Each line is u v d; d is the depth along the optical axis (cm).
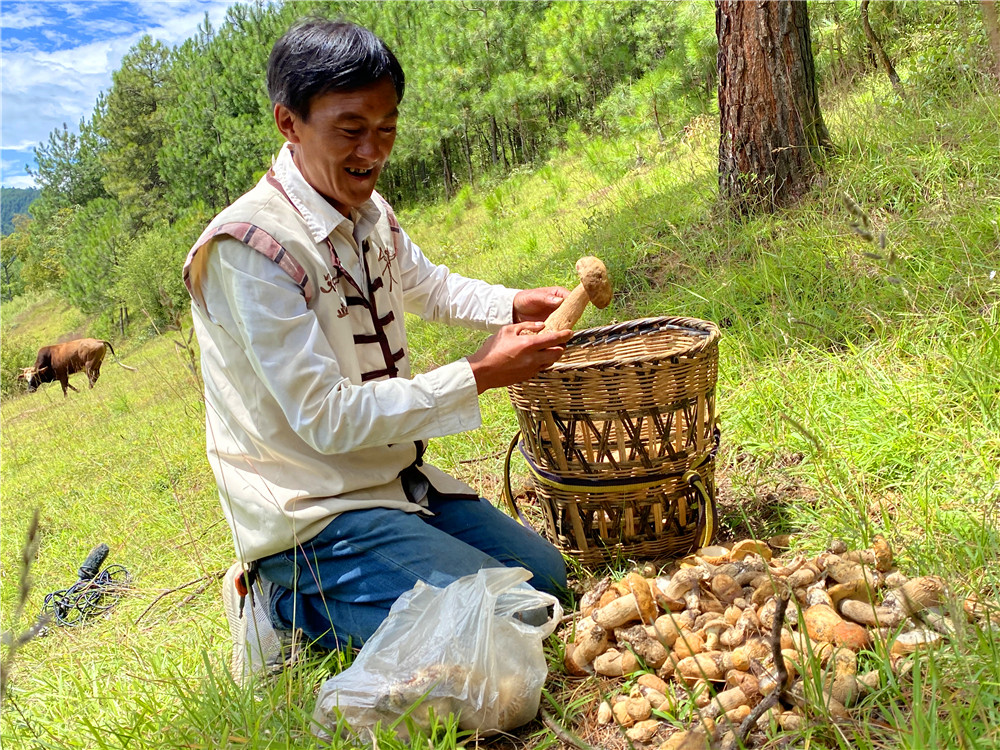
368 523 228
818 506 271
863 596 210
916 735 156
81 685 262
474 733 201
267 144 2994
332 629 237
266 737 208
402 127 2391
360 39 210
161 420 868
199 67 3850
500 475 355
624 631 214
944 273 351
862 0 603
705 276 439
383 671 203
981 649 179
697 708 191
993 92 493
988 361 289
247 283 216
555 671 222
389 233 263
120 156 4475
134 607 344
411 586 225
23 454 1064
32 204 5816
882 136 492
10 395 2359
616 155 1097
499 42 2273
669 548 266
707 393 258
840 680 182
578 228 773
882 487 265
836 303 372
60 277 5459
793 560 238
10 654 147
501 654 202
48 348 1492
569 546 274
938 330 318
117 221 3784
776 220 464
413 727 196
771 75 472
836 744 174
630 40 1692
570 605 253
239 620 254
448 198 2470
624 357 296
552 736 203
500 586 212
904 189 433
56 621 349
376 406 217
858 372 322
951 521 237
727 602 216
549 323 230
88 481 716
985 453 259
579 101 2011
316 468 231
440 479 260
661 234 539
